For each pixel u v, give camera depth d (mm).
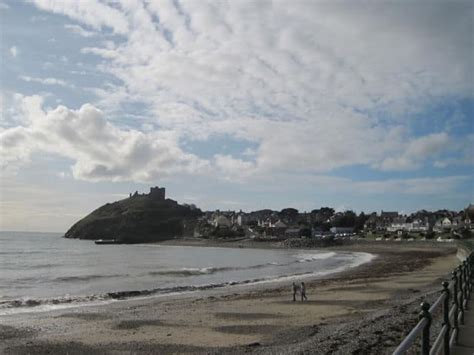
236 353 16984
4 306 30156
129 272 60969
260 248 172250
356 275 51094
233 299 32375
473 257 18812
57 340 20172
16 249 132875
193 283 45844
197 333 21297
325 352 13742
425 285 37719
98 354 17656
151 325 23391
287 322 23312
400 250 115125
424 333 4875
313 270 62219
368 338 14703
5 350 18359
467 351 8047
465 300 11883
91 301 32500
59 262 83750
